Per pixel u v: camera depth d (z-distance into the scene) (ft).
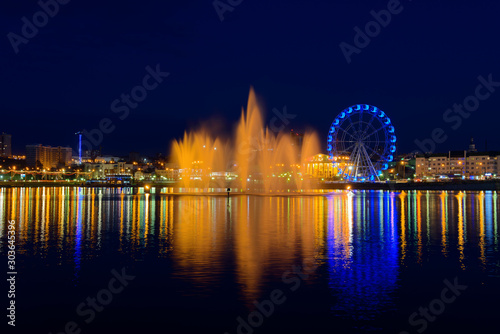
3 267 86.07
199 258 94.68
